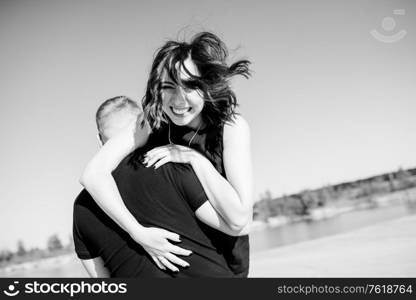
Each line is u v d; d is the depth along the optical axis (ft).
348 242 13.93
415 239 13.15
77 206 3.90
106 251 3.84
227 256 3.86
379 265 11.03
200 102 3.63
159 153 3.74
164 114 3.93
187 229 3.70
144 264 3.75
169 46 3.65
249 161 3.92
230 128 3.93
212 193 3.61
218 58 3.74
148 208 3.70
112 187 3.69
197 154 3.74
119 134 3.92
